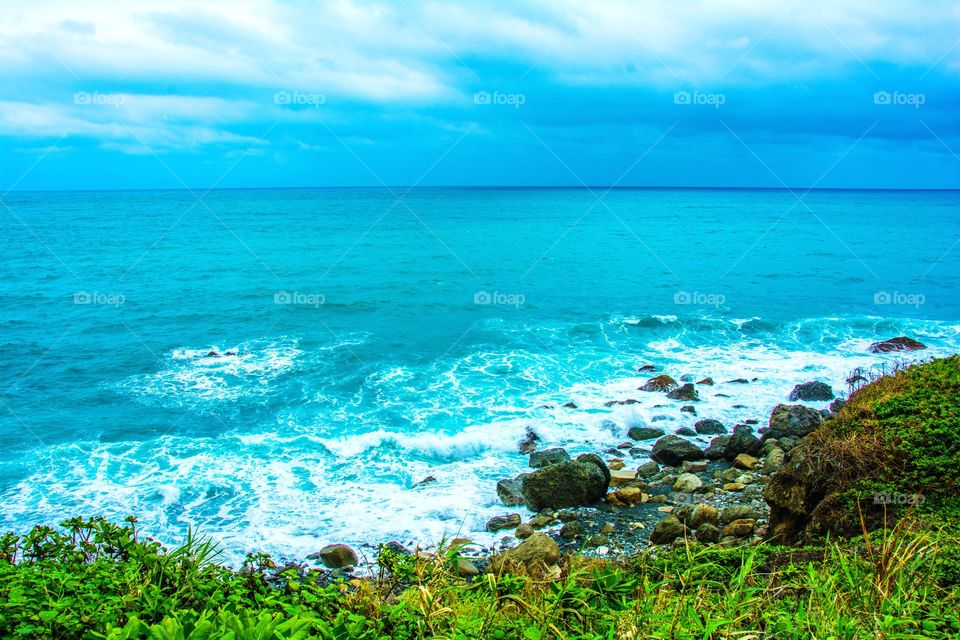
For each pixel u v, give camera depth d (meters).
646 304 34.84
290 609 4.71
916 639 4.50
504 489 14.67
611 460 16.67
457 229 75.12
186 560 5.81
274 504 14.50
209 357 25.31
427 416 19.20
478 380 22.45
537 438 17.89
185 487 15.21
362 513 14.12
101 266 46.97
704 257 51.84
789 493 10.30
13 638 4.46
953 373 11.43
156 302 35.28
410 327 29.89
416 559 6.09
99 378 22.89
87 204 133.50
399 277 42.84
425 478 15.64
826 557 6.69
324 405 20.19
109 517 13.96
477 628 4.98
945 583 6.02
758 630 4.78
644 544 12.69
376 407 19.97
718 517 13.09
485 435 17.67
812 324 29.80
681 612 4.97
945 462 9.11
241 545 12.94
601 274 44.19
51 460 16.62
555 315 32.25
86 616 4.62
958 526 7.95
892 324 29.47
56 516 13.99
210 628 3.96
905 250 55.19
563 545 12.77
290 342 27.39
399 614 5.04
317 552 12.66
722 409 19.94
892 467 9.43
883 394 11.41
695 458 16.67
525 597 5.79
